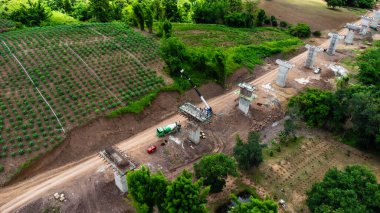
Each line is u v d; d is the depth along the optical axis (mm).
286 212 44781
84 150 53625
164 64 75188
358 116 54531
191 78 71312
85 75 67062
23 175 48188
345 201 38531
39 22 96875
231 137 59000
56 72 66562
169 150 54156
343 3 140375
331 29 114938
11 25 88188
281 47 95312
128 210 43656
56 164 50844
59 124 54781
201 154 54250
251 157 48281
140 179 37219
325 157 55188
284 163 53312
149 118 61656
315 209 39625
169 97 66375
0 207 43281
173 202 34844
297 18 122688
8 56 69438
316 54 88125
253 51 89625
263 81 77438
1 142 50719
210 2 114875
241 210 35281
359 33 110250
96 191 46156
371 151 56875
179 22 111000
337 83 72125
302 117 62062
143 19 92250
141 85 66875
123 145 55250
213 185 44312
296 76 79750
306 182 49750
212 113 60969
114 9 105375
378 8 146250
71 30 85125
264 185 48844
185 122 61656
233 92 72250
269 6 132625
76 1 118500
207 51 79750
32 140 52094
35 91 60781
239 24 109375
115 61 73125
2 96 58906
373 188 40094
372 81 72750
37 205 43781
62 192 45781
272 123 63656
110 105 60281
